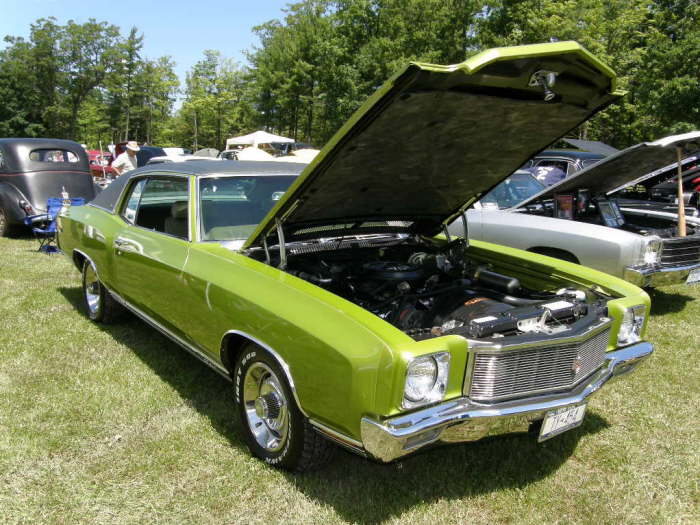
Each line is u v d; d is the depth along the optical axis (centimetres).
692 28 2098
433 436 222
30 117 5991
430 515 251
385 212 371
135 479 270
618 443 321
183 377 384
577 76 259
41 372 386
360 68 3005
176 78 5834
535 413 240
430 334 258
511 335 250
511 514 256
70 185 952
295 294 262
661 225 657
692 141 535
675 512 261
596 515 256
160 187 396
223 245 338
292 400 257
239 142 2778
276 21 4156
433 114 257
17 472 272
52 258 774
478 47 2766
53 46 5628
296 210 310
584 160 898
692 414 358
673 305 615
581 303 290
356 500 258
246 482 268
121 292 420
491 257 390
